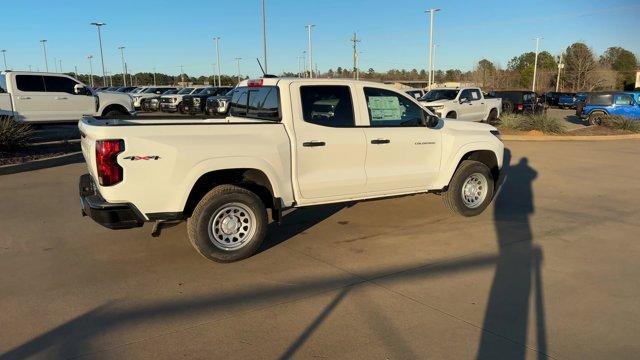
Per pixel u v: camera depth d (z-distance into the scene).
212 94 27.86
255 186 5.59
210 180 5.30
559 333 3.78
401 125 6.41
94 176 4.89
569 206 7.83
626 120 20.48
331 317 4.05
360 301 4.34
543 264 5.24
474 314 4.09
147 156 4.73
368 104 6.14
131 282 4.75
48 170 10.52
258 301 4.35
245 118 6.30
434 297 4.42
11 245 5.76
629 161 12.61
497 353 3.50
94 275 4.91
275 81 5.68
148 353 3.51
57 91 16.80
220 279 4.84
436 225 6.70
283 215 7.15
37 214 7.07
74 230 6.34
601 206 7.84
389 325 3.91
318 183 5.71
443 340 3.68
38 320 3.98
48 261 5.28
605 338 3.71
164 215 4.92
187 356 3.48
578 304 4.28
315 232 6.37
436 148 6.63
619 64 84.94
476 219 7.02
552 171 11.07
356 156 5.96
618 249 5.74
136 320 3.99
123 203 4.72
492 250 5.69
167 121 6.62
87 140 5.06
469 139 6.90
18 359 3.42
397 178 6.30
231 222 5.21
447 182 6.80
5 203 7.70
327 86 5.84
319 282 4.77
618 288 4.62
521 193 8.78
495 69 76.62
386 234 6.30
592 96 24.48
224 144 5.06
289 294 4.49
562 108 48.91
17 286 4.63
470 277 4.88
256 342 3.66
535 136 17.39
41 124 16.64
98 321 3.97
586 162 12.39
